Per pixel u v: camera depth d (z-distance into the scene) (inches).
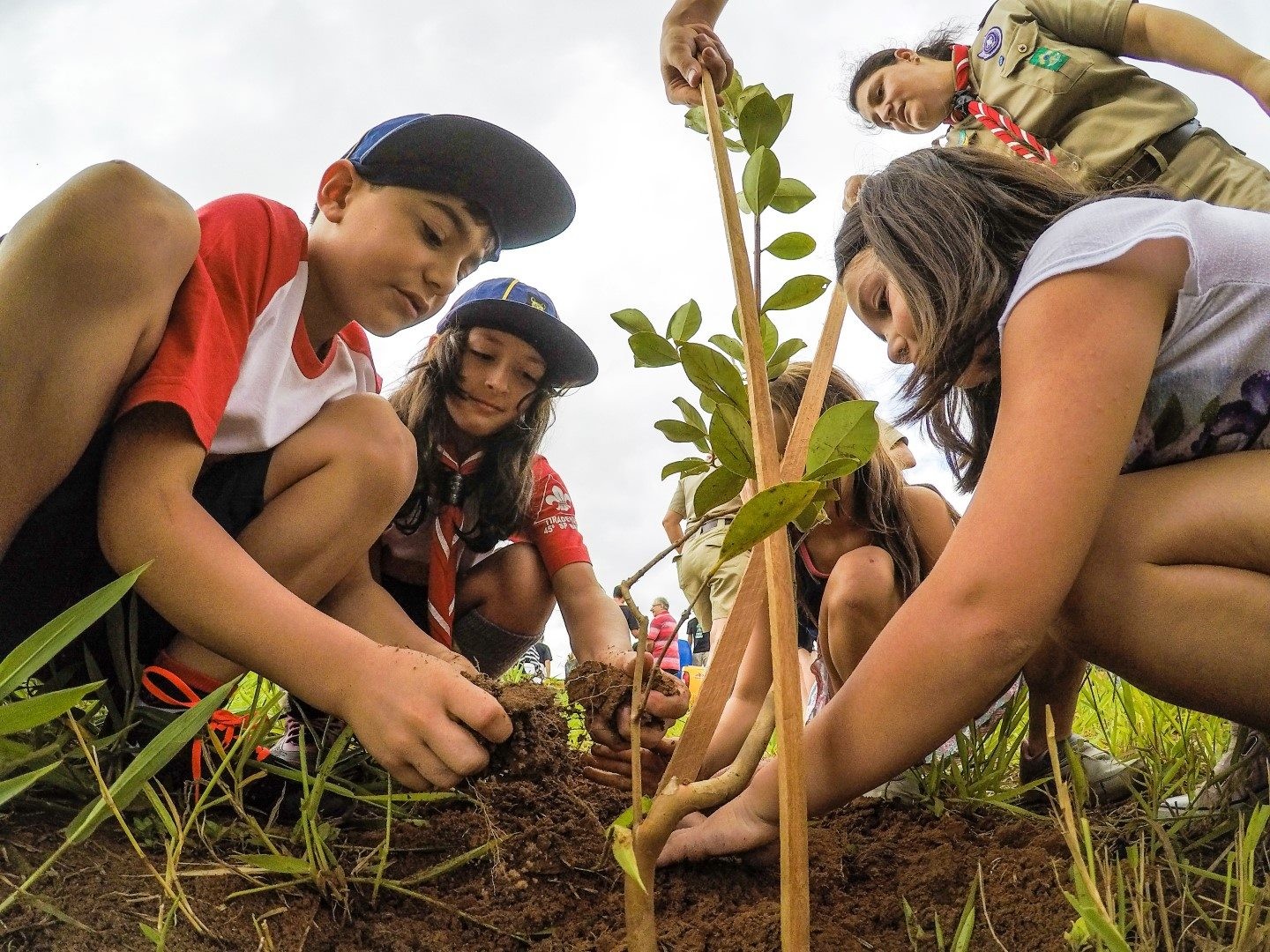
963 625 35.7
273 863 37.5
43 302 37.3
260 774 41.1
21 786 31.4
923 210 45.1
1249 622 38.9
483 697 38.0
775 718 27.6
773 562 27.3
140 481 40.3
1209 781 50.5
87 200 38.0
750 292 28.6
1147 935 34.6
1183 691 41.1
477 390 74.8
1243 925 33.5
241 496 50.5
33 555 44.9
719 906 42.3
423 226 56.5
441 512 74.2
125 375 42.3
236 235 49.2
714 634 104.9
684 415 33.4
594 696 51.8
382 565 78.0
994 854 46.2
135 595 43.5
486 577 80.7
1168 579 39.6
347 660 39.1
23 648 31.8
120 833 39.1
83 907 33.7
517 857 45.0
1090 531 36.3
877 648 37.9
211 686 46.6
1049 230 42.0
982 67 85.2
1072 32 80.7
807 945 25.7
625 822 29.1
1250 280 40.7
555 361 77.3
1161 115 77.0
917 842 51.4
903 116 90.7
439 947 38.6
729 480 29.6
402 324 58.9
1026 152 79.4
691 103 40.2
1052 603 35.7
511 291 78.4
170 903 35.0
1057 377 37.4
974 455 54.8
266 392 50.5
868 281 50.3
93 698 44.1
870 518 67.6
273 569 51.1
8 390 37.7
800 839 26.0
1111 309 38.1
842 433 28.7
